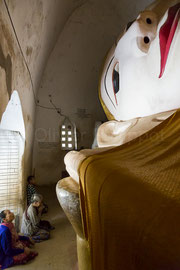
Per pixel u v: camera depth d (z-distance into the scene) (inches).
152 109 98.4
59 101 263.1
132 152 67.4
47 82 257.8
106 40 263.0
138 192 40.0
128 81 111.2
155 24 96.3
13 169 148.0
